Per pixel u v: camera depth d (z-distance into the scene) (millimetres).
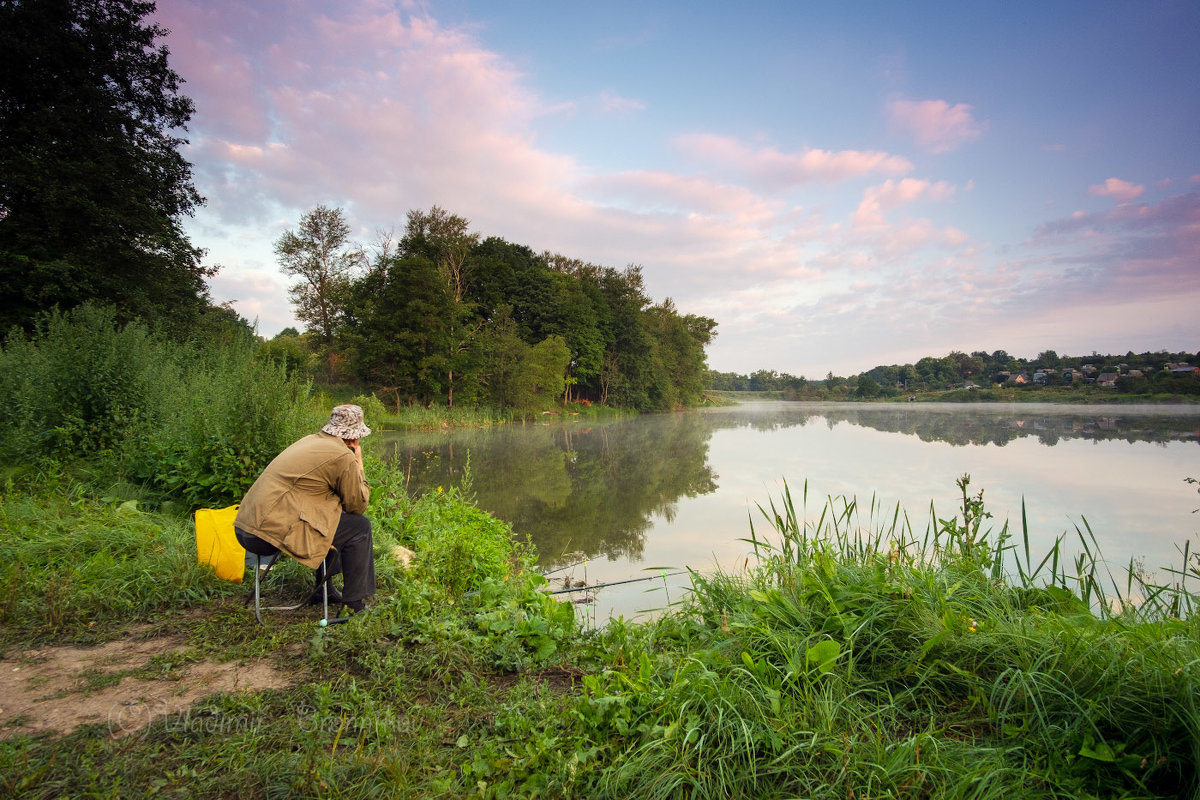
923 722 2828
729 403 107250
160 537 5156
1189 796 2205
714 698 2789
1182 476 12984
